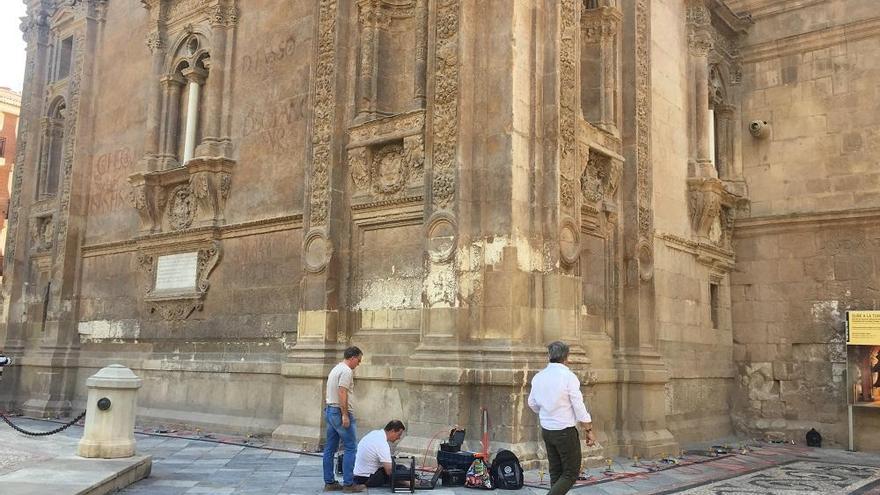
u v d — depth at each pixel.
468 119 12.92
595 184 15.12
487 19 13.13
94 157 22.28
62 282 21.45
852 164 18.78
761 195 20.05
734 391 19.70
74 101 22.73
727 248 19.88
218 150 18.14
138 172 19.44
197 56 19.27
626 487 11.15
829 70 19.39
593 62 16.00
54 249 22.08
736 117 20.58
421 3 14.53
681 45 18.86
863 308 18.16
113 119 21.80
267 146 17.27
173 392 18.09
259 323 16.58
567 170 13.32
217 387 17.08
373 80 14.99
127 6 22.06
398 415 13.40
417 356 12.55
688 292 17.95
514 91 12.68
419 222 13.88
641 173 15.92
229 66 18.39
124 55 21.86
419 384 12.39
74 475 9.23
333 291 14.57
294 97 16.89
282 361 15.88
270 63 17.59
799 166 19.56
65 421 19.55
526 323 12.30
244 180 17.66
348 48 15.41
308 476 11.12
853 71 19.03
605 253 15.32
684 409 17.38
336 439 10.19
